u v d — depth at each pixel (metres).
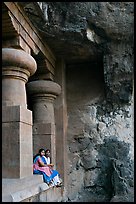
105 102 8.17
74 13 6.43
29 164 5.38
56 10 6.34
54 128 7.60
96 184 7.79
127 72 7.51
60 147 7.71
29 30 6.09
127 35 7.01
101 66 8.38
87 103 8.28
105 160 7.86
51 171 6.64
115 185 7.27
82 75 8.46
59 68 8.08
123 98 7.87
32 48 6.28
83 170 7.95
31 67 5.61
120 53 7.41
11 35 5.51
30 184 5.19
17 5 5.39
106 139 7.97
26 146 5.26
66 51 7.66
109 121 8.05
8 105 5.30
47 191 6.02
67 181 7.91
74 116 8.27
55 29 6.55
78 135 8.14
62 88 7.99
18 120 5.03
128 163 7.64
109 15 6.57
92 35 6.97
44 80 7.61
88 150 8.01
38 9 5.73
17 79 5.54
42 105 7.57
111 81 7.71
